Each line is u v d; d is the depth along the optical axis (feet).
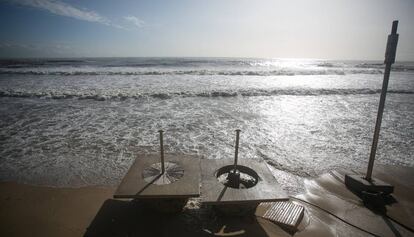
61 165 18.21
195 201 13.25
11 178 16.02
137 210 12.35
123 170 17.52
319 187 15.44
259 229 11.18
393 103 45.70
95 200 13.41
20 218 11.81
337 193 14.69
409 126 30.55
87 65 131.54
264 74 97.55
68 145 22.47
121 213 12.14
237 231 10.99
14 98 43.93
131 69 107.24
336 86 66.18
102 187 14.98
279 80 79.25
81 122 30.14
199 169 12.35
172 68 118.52
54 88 53.11
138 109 37.42
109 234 10.68
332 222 11.90
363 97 51.42
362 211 12.80
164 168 12.00
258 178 12.16
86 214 12.10
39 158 19.47
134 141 23.76
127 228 11.03
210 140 24.45
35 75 78.38
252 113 36.24
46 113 34.27
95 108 37.70
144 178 11.34
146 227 11.10
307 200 13.87
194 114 35.01
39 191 14.39
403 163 19.43
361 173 17.48
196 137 25.27
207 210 12.41
